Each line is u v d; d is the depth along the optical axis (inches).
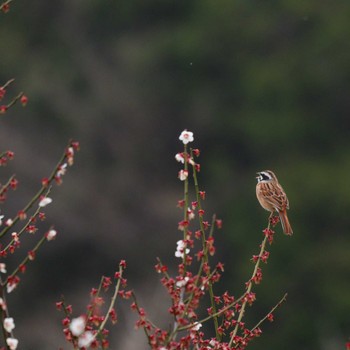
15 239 252.8
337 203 1290.6
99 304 243.9
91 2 1549.0
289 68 1493.6
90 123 1465.3
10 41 1514.5
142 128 1486.2
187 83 1515.7
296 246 1229.7
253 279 273.1
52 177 245.6
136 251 1301.7
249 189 1353.3
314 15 1552.7
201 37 1528.1
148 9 1569.9
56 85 1481.3
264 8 1568.7
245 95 1489.9
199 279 261.0
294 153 1434.5
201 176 1434.5
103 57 1539.1
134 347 806.5
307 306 1168.8
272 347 1130.0
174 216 1357.0
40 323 1126.4
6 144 1390.3
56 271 1224.2
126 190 1402.6
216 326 267.1
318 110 1473.9
